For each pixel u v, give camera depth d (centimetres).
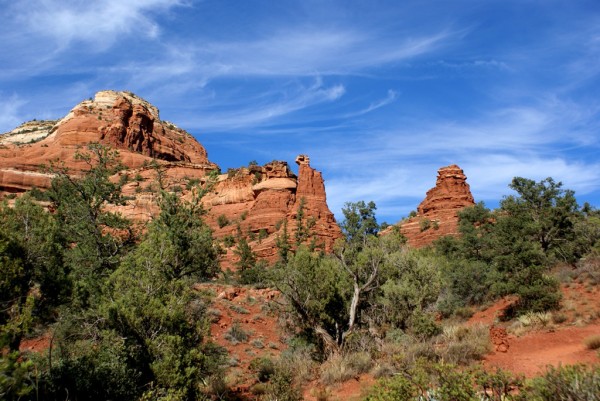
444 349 1397
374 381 1284
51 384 916
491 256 3544
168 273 1630
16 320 923
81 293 1555
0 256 998
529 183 4125
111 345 1177
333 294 2077
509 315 2077
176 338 1202
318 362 1744
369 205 3588
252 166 9944
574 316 1680
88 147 3164
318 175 9556
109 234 2691
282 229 7825
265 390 1425
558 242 3231
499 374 697
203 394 1363
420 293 2170
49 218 1352
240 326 2855
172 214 2519
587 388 550
